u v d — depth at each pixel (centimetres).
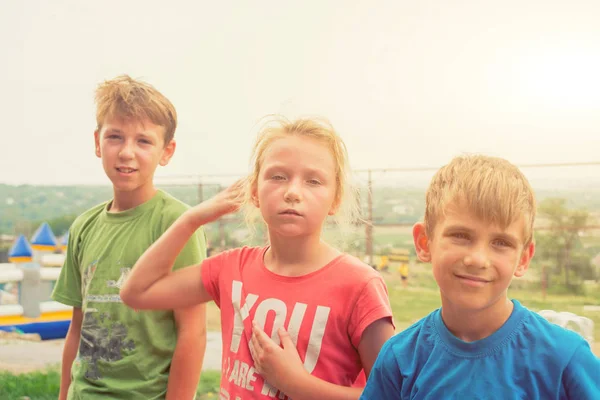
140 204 187
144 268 155
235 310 139
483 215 98
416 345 109
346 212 146
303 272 136
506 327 102
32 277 643
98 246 186
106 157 182
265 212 134
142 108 183
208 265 152
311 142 135
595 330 506
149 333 174
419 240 113
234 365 135
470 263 98
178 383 172
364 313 128
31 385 450
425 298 699
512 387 97
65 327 637
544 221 755
